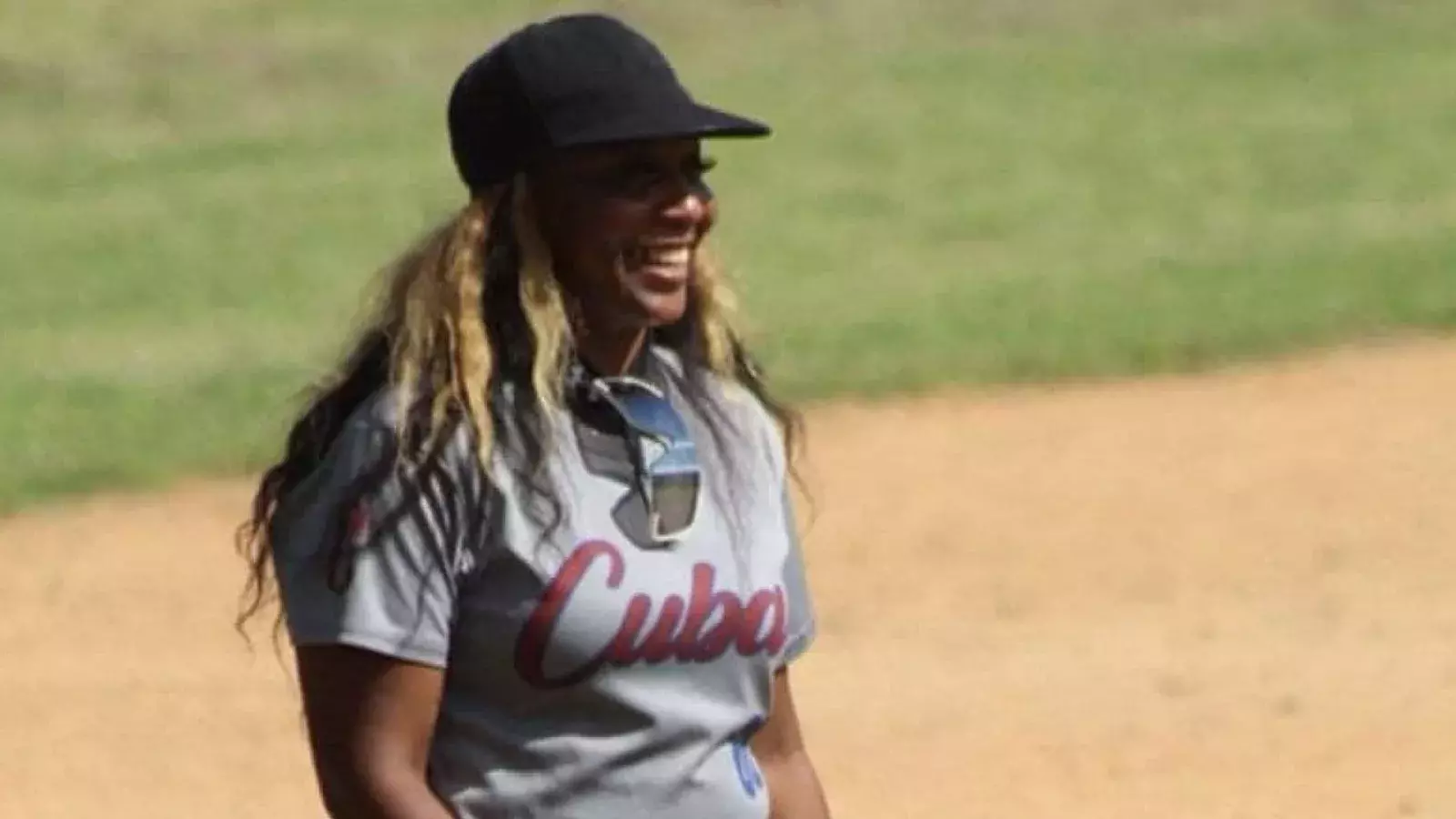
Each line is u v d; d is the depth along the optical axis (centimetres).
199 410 4600
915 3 10300
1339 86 8612
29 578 3497
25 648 3161
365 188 7712
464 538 1050
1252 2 10012
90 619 3288
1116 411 4350
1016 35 9750
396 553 1048
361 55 9875
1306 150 7625
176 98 9375
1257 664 2952
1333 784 2534
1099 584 3312
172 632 3219
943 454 4075
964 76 9038
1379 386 4450
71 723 2855
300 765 2705
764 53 9650
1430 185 7006
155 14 10456
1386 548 3441
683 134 1062
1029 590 3294
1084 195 7131
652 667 1072
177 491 4000
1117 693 2856
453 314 1055
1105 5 10088
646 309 1086
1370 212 6606
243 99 9369
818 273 6059
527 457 1053
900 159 7775
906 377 4638
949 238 6562
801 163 7762
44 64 9775
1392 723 2727
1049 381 4622
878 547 3512
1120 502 3731
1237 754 2638
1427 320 4966
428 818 1052
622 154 1069
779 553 1123
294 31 10206
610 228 1070
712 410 1123
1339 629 3086
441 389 1048
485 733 1070
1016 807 2484
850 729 2750
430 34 10175
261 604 1147
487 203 1077
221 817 2534
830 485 3878
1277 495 3741
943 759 2641
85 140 8788
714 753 1091
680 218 1083
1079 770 2598
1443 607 3161
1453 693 2822
